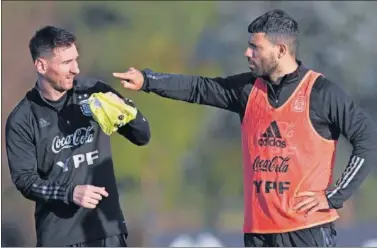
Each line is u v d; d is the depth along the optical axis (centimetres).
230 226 7881
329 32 7800
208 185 8000
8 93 7650
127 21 8756
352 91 7644
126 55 8619
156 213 7819
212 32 8519
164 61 8619
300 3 7875
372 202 6375
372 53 7756
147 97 8094
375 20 7881
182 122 8112
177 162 8044
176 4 8738
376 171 5700
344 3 7819
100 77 8462
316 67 7719
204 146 8031
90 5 8688
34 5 8325
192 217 7881
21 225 6188
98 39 8619
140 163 7925
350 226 4931
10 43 8000
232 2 8444
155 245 6825
